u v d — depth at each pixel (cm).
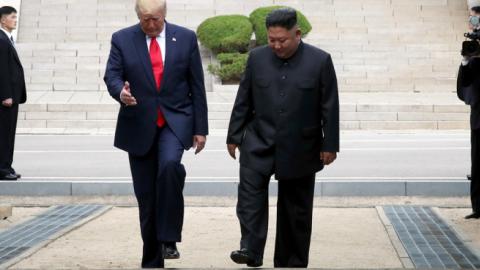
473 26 1033
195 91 795
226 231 1077
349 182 1297
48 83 2770
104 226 1109
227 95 2525
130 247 973
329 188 1297
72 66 2839
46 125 2395
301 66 765
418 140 2131
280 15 745
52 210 1231
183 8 3166
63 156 1811
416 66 2873
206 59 2841
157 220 773
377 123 2403
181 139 779
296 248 807
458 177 1455
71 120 2397
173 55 783
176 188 768
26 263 880
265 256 942
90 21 3130
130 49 784
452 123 2405
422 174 1526
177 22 3130
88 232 1067
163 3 779
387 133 2320
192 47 792
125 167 1636
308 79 762
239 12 3177
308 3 3203
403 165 1652
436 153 1850
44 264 877
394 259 915
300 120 766
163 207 768
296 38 759
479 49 1027
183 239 1028
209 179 1345
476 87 1096
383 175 1509
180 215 775
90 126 2394
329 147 761
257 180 765
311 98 766
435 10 3167
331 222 1142
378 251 957
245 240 751
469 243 986
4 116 1373
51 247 971
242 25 2750
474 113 1101
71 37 3073
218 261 907
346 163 1681
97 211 1220
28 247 966
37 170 1588
